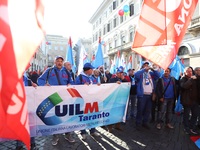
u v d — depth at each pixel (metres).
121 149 3.81
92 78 4.72
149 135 4.65
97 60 7.07
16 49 1.36
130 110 6.34
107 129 5.02
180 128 5.21
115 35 34.78
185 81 4.74
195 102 4.71
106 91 4.29
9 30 1.33
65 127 3.78
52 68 4.21
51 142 4.16
